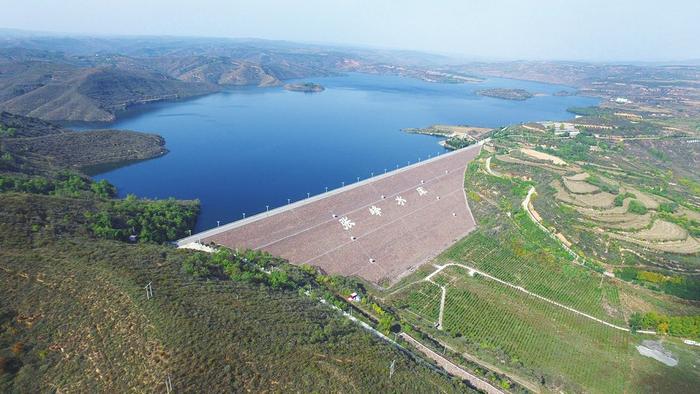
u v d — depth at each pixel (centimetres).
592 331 14575
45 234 11950
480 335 13888
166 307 9375
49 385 7950
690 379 12625
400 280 16825
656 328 14675
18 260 10344
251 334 9275
